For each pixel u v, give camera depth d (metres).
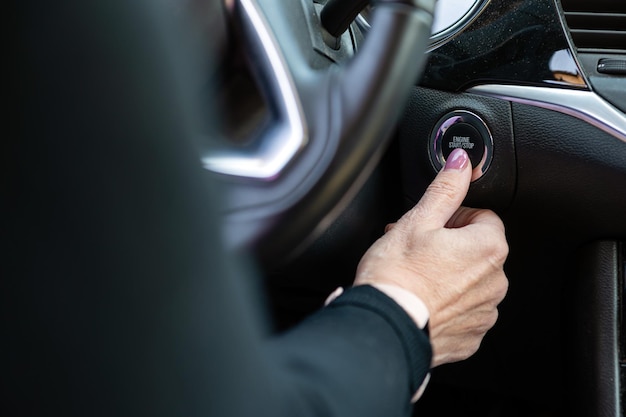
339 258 1.08
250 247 0.50
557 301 1.12
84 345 0.29
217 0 0.53
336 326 0.46
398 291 0.60
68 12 0.26
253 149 0.51
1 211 0.27
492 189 0.99
